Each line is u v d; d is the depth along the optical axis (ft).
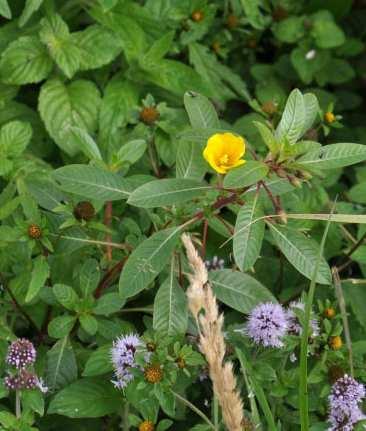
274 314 3.67
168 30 4.84
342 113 5.54
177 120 4.60
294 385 3.73
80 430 3.96
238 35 5.26
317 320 3.79
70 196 3.93
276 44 5.39
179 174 3.82
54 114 4.53
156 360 3.52
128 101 4.61
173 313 3.66
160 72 4.66
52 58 4.58
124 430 3.75
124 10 4.78
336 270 3.96
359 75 5.63
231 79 5.00
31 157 4.47
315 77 5.33
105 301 3.82
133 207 4.35
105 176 3.73
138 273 3.59
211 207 3.64
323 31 5.20
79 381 3.76
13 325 4.14
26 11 4.34
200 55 4.90
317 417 3.86
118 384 3.62
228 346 3.78
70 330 3.82
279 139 3.51
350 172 5.17
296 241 3.60
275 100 4.66
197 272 3.05
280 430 3.67
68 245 3.83
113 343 3.65
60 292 3.78
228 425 3.06
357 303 4.23
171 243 3.63
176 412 3.83
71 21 4.88
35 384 3.55
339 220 3.58
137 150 3.99
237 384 3.81
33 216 3.76
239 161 3.47
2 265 3.96
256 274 4.34
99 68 4.78
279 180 3.70
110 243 3.86
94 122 4.57
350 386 3.60
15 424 3.52
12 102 4.67
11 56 4.53
